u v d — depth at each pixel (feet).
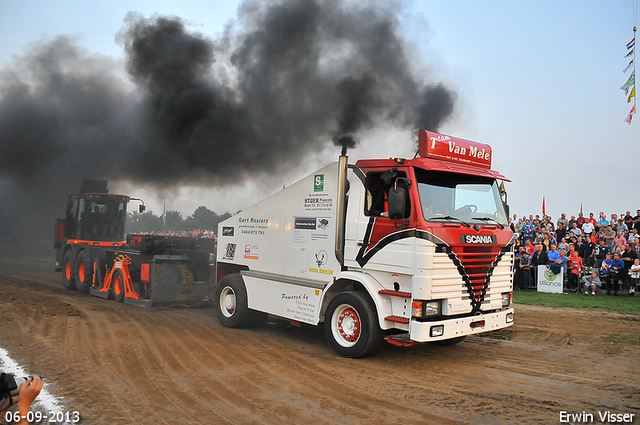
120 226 47.70
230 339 25.14
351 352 21.34
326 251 23.32
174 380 17.93
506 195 23.94
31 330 25.63
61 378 17.83
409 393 16.80
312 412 14.93
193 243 38.01
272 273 26.61
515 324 30.32
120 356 20.98
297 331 27.96
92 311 32.35
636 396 16.67
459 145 22.09
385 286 20.75
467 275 20.51
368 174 21.83
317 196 24.11
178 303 36.01
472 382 18.25
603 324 30.27
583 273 46.39
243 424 13.94
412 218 19.57
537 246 47.16
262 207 27.71
